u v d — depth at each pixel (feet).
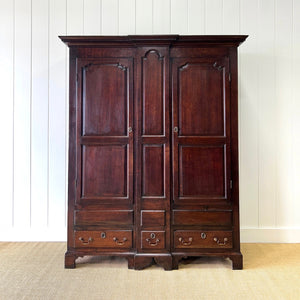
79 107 7.98
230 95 7.92
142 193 7.87
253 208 9.97
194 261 8.36
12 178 10.00
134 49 7.97
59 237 9.99
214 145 7.91
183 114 7.93
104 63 7.99
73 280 7.12
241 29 9.98
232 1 10.01
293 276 7.36
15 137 10.00
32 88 10.00
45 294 6.43
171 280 7.14
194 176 7.89
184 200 7.87
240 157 9.99
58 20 10.02
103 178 7.93
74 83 8.00
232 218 7.86
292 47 9.99
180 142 7.91
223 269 7.80
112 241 7.86
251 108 9.99
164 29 10.00
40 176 10.01
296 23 10.00
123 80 7.96
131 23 10.01
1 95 10.00
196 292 6.55
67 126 10.02
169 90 7.92
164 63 7.89
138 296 6.37
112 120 7.97
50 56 10.00
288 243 9.87
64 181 10.01
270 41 9.98
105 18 10.01
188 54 7.95
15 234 9.98
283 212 9.97
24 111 10.00
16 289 6.66
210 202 7.86
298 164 9.96
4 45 10.01
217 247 7.82
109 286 6.82
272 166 9.98
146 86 7.91
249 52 9.98
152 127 7.90
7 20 10.00
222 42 7.87
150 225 7.82
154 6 10.01
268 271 7.66
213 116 7.93
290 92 9.99
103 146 7.96
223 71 7.93
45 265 8.01
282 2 9.99
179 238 7.84
